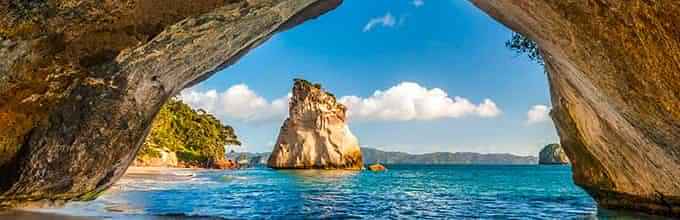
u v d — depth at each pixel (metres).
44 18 6.01
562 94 11.98
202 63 8.28
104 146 8.03
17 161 7.41
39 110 7.09
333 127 79.69
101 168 8.41
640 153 9.76
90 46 6.73
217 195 21.70
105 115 7.62
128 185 27.27
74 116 7.38
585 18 6.90
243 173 62.12
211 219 12.31
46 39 6.31
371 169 93.94
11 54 6.18
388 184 38.09
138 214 12.67
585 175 13.55
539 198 22.70
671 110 6.98
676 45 6.29
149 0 6.57
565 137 13.67
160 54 7.34
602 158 12.03
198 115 91.00
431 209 16.94
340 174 63.56
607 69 7.34
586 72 7.93
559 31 7.64
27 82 6.62
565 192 27.95
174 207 15.32
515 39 13.65
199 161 85.69
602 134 10.89
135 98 7.75
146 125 8.62
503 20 9.63
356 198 22.05
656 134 8.03
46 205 8.69
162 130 77.12
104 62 6.98
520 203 19.84
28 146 7.32
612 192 12.65
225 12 7.16
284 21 8.52
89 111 7.45
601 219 11.98
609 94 7.90
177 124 84.69
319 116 79.50
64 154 7.64
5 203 8.12
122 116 7.83
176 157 79.56
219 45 7.97
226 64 9.86
